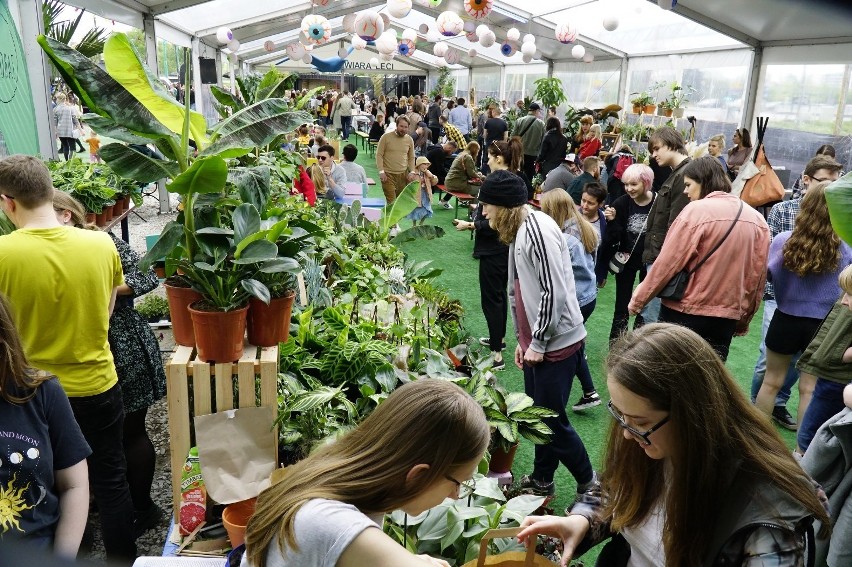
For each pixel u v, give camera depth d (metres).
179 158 2.40
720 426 1.17
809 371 2.88
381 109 22.73
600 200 5.05
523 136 10.88
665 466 1.36
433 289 5.02
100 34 7.61
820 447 2.03
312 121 2.62
